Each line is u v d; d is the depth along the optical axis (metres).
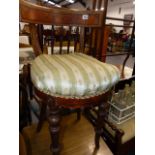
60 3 6.59
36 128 0.99
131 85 1.25
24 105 0.97
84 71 0.52
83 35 0.88
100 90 0.52
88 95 0.50
